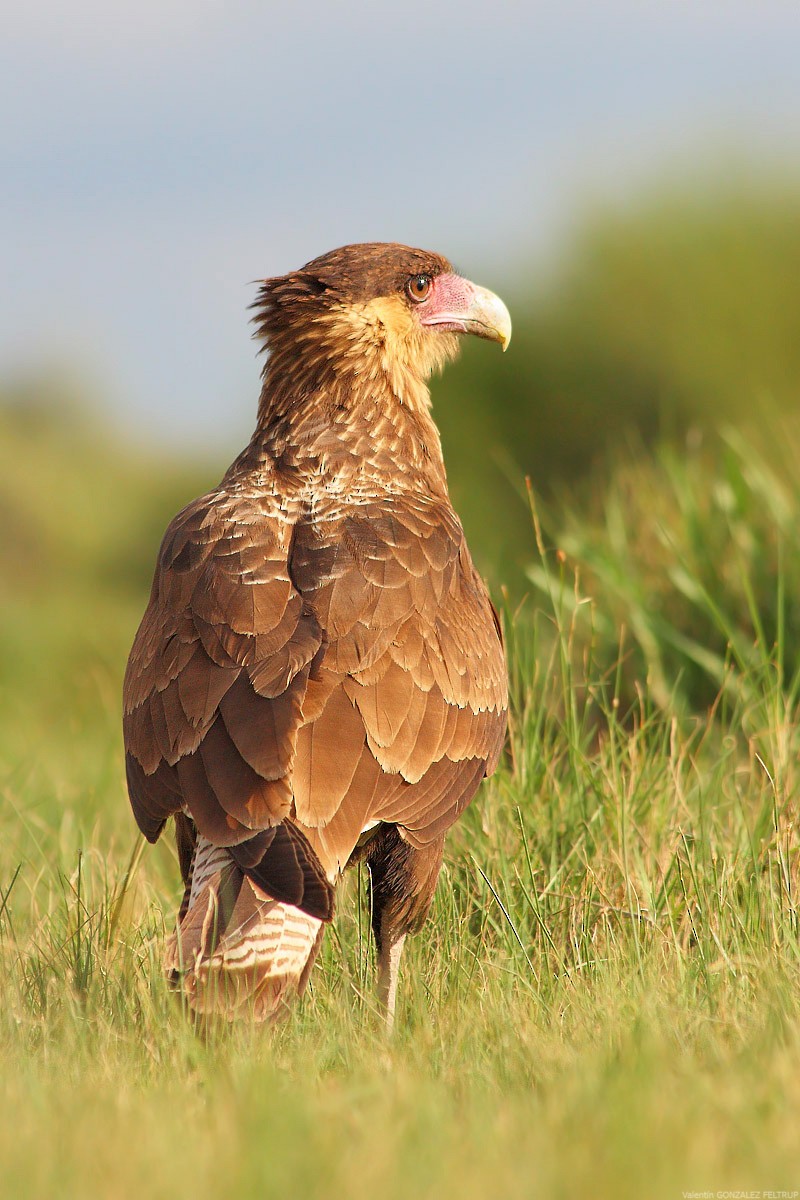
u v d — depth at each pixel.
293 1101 6.23
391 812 7.91
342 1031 7.81
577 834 10.30
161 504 43.00
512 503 26.64
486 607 9.32
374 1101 6.41
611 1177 5.38
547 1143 5.76
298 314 10.10
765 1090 6.26
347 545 8.52
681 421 31.25
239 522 8.78
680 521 14.68
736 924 8.85
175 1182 5.46
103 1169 5.61
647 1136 5.70
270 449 9.89
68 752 15.18
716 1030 7.43
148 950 9.00
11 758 14.58
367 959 9.14
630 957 8.59
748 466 14.22
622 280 32.25
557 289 32.75
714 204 33.44
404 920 8.62
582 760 10.62
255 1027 7.09
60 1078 7.02
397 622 8.23
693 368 31.30
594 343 31.58
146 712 8.23
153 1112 6.24
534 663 11.55
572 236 33.34
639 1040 6.88
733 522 14.05
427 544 8.87
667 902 9.37
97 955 9.07
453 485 28.80
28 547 39.38
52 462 46.28
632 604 13.53
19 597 34.12
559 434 31.28
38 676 24.39
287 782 7.49
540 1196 5.31
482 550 24.02
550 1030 7.66
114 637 26.62
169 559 8.91
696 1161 5.48
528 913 9.73
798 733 11.09
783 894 9.23
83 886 9.99
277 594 8.21
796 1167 5.54
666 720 11.96
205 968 7.22
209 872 7.61
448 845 10.47
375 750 7.83
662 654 13.49
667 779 10.62
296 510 8.99
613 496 15.18
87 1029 7.94
